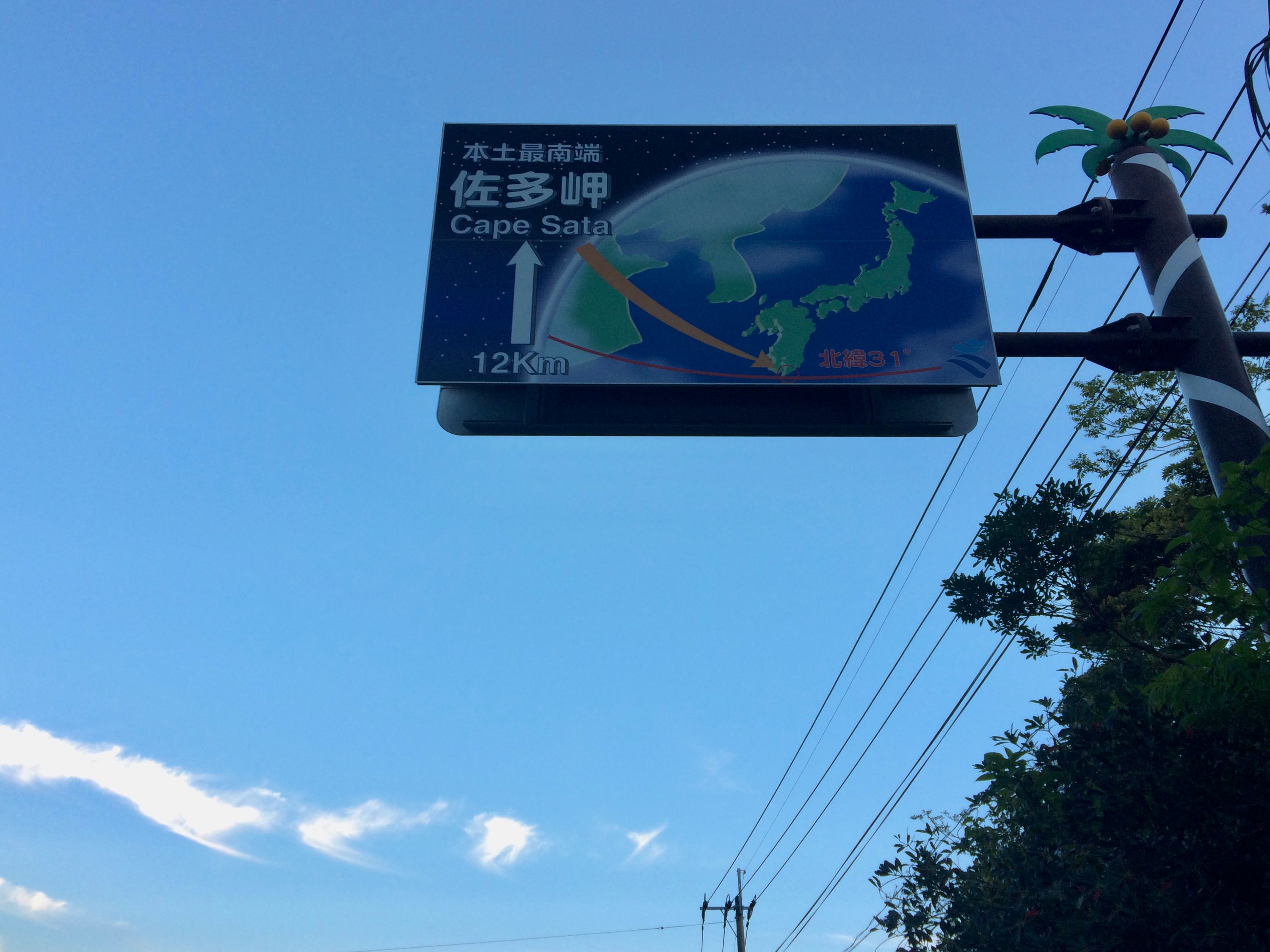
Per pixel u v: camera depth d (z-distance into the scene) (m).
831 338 8.55
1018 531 8.34
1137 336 7.64
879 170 9.43
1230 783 7.20
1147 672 8.06
